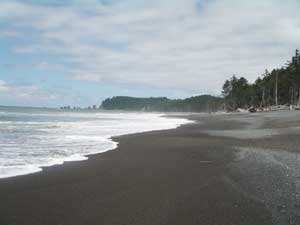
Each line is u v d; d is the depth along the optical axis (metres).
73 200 8.06
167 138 23.53
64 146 17.97
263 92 110.31
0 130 26.42
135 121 53.53
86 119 56.28
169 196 8.44
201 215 7.00
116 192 8.81
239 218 6.79
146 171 11.57
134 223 6.59
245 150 16.50
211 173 11.19
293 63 90.62
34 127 30.92
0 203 7.75
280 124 36.97
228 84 142.62
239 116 66.25
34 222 6.61
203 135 25.98
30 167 11.80
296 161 12.89
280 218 6.75
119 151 16.59
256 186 9.27
